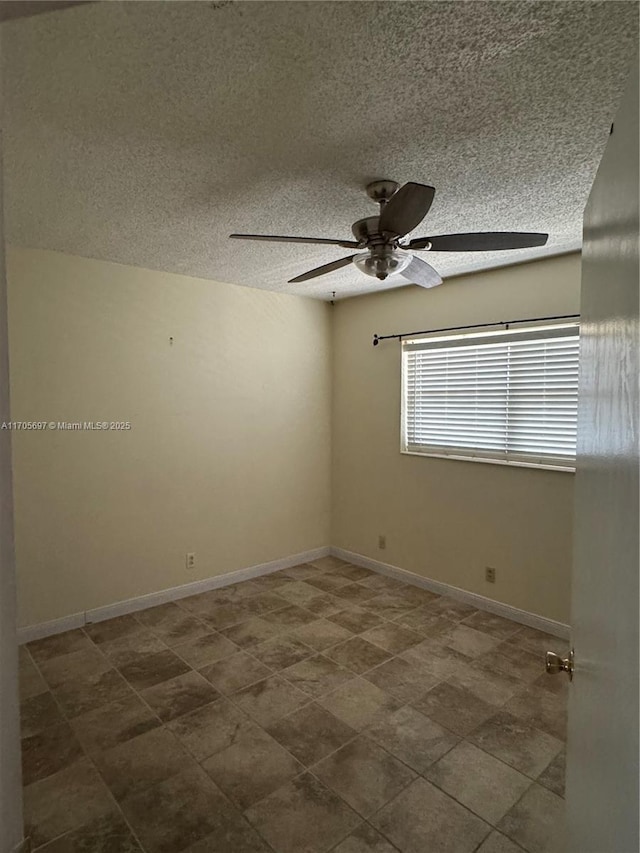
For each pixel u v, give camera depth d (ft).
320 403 14.69
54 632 10.11
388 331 13.24
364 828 5.59
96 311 10.36
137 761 6.59
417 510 12.75
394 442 13.25
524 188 6.82
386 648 9.57
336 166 6.14
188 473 11.96
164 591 11.67
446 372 12.12
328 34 3.91
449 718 7.48
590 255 3.21
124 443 10.90
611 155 2.51
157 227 8.29
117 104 4.82
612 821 2.18
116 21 3.73
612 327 2.43
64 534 10.19
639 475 1.83
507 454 11.02
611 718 2.25
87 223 8.09
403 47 4.07
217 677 8.57
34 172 6.24
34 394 9.70
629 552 1.99
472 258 10.05
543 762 6.58
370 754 6.73
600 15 3.72
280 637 10.02
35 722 7.38
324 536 15.05
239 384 12.80
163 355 11.39
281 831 5.55
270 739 7.02
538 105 4.90
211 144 5.59
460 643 9.77
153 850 5.32
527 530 10.59
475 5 3.62
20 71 4.29
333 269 7.80
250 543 13.26
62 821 5.66
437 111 4.99
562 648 9.57
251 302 12.90
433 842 5.42
